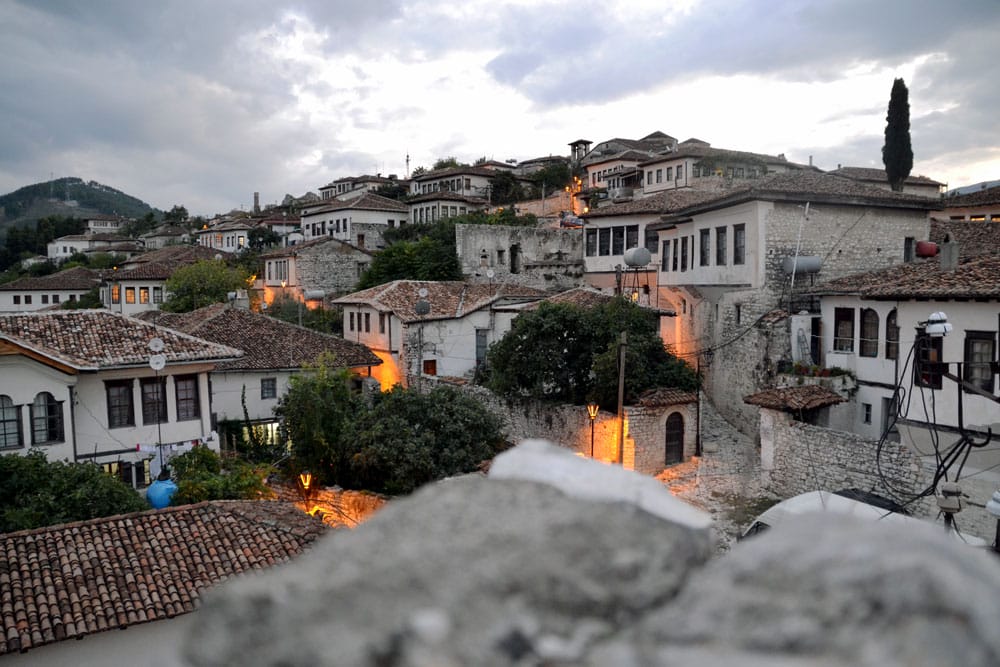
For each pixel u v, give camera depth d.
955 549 1.95
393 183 88.31
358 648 1.85
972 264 20.34
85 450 21.62
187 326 35.56
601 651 1.90
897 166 46.97
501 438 26.19
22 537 13.29
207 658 1.95
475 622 1.95
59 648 11.30
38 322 22.92
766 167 56.31
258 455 28.81
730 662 1.66
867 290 22.02
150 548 13.48
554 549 2.21
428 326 35.66
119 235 115.81
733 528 19.58
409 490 23.28
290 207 102.31
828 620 1.72
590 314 27.34
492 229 46.97
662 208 36.81
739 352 28.25
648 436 24.88
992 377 17.58
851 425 23.80
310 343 35.16
